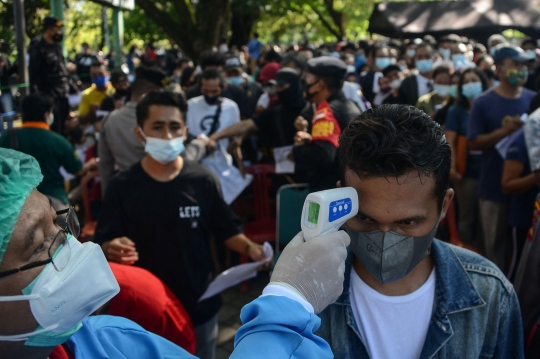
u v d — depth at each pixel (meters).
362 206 1.04
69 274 0.93
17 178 0.86
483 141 3.34
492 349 1.21
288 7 22.73
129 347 1.16
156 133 2.22
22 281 0.87
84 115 6.37
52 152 3.55
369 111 1.08
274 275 0.97
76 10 14.45
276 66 6.25
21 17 5.03
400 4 11.91
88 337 1.11
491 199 3.39
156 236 2.18
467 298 1.18
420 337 1.19
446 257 1.21
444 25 10.87
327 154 2.88
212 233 2.41
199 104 4.01
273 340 0.87
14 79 7.30
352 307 1.22
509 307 1.23
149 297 1.72
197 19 16.94
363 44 13.31
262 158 4.72
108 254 2.05
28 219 0.87
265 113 4.07
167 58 17.58
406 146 0.97
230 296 3.95
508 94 3.46
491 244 3.44
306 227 1.01
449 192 1.15
